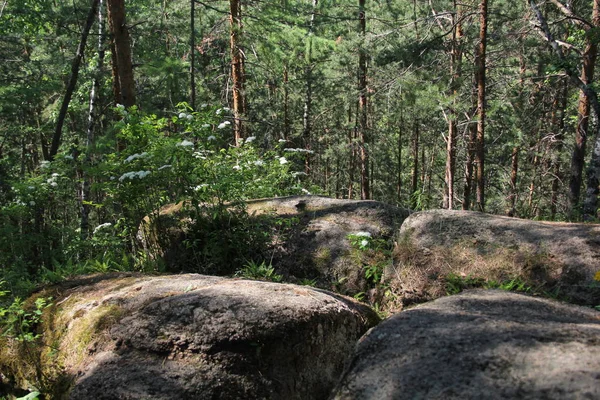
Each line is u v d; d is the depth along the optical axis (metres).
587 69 11.20
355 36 13.59
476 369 1.56
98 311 3.29
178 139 5.62
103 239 6.45
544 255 4.11
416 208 7.57
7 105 13.30
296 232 5.68
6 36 15.42
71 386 2.86
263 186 7.15
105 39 13.29
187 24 13.23
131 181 5.53
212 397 2.63
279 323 2.87
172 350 2.83
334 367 3.10
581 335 1.68
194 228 5.69
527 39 11.62
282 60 13.17
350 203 6.04
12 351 3.43
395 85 11.91
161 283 3.59
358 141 16.16
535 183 15.20
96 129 16.83
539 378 1.45
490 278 4.21
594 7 10.96
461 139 13.20
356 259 5.25
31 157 22.66
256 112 18.03
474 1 12.20
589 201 9.30
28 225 7.56
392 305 4.69
